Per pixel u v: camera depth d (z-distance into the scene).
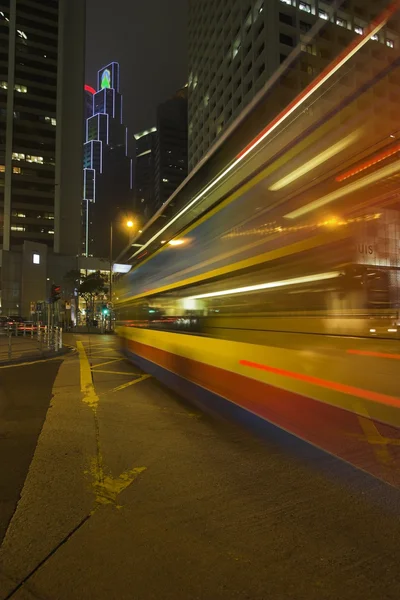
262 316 6.21
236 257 6.88
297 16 62.47
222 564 2.97
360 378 4.76
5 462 5.14
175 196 10.36
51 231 90.81
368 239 4.35
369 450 5.09
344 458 5.00
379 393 4.57
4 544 3.29
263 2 62.59
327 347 5.04
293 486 4.29
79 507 3.91
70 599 2.64
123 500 4.05
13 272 78.75
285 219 5.51
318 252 4.92
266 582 2.77
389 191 4.12
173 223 10.76
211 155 7.86
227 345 7.41
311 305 5.13
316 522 3.54
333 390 5.14
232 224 7.04
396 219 4.13
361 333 4.58
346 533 3.36
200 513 3.75
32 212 89.69
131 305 17.47
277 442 5.71
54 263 88.06
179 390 9.73
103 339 33.91
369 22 4.34
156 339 12.48
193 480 4.51
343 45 5.80
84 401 8.74
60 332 22.88
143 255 14.92
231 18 74.94
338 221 4.62
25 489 4.32
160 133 157.00
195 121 92.56
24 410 7.95
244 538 3.31
